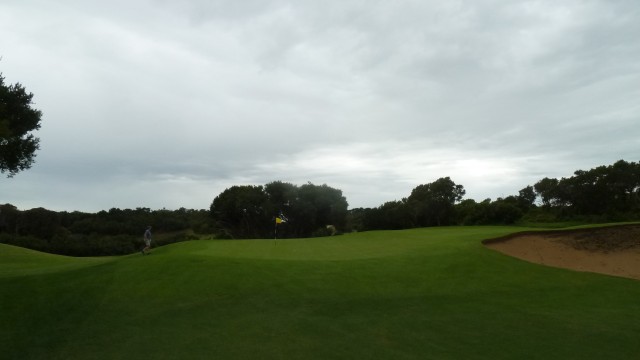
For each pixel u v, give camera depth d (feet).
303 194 263.70
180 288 54.13
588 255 86.33
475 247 82.94
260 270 63.16
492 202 250.37
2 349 35.68
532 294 55.77
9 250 112.37
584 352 36.17
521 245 91.09
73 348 35.83
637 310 49.06
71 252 189.06
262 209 261.65
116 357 33.86
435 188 270.46
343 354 34.78
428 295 54.03
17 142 102.78
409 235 129.59
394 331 40.68
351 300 51.19
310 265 68.33
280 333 39.70
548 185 259.39
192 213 301.22
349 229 273.33
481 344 37.60
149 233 83.92
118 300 49.80
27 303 48.16
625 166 234.58
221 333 39.58
